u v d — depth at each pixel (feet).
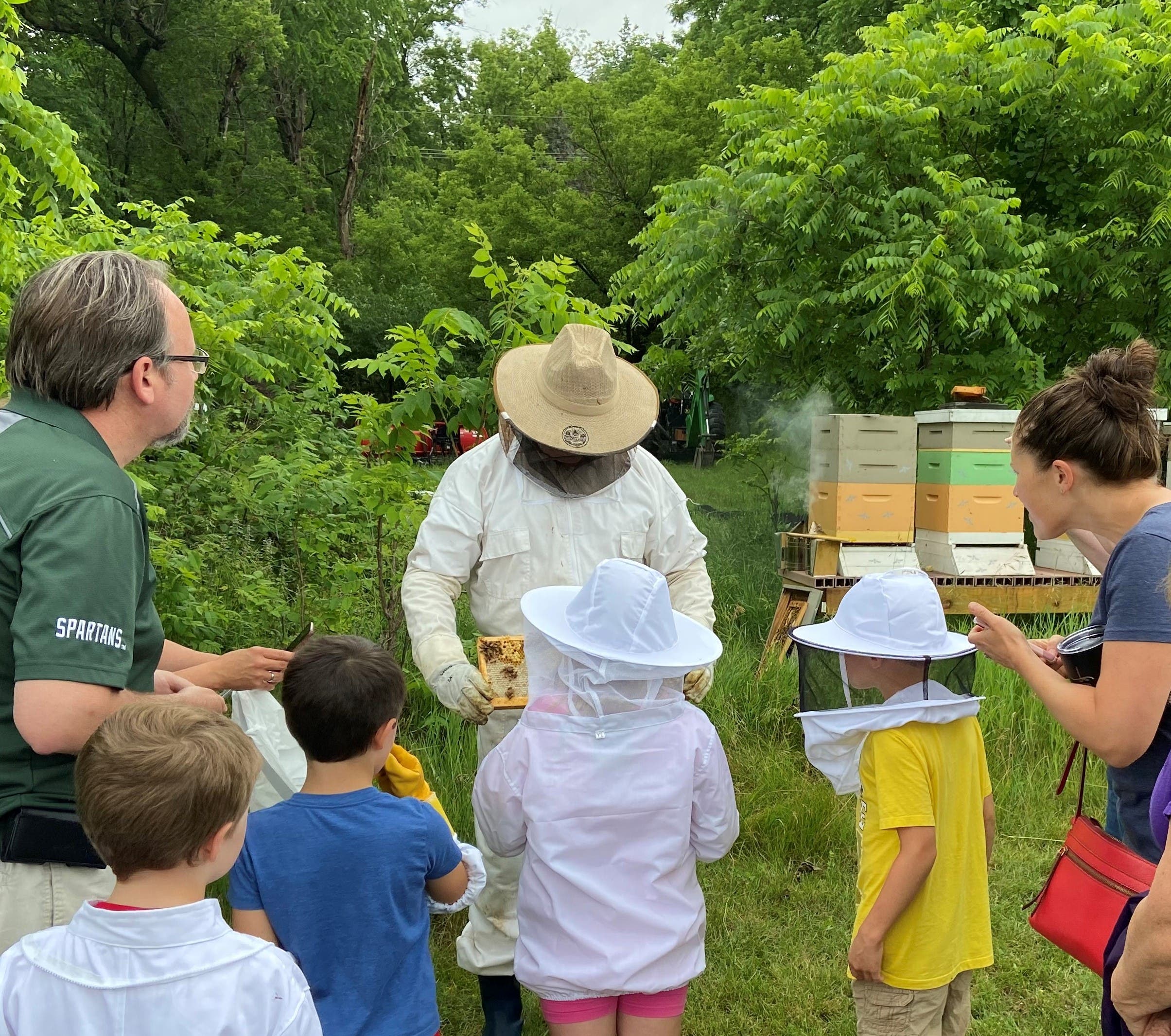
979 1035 10.38
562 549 9.98
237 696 8.53
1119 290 23.65
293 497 15.66
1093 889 7.09
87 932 4.77
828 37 50.16
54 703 5.49
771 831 14.24
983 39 24.77
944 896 7.82
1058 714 6.87
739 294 26.91
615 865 7.36
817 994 11.07
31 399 6.15
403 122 104.53
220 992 4.79
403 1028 6.75
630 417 9.78
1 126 14.02
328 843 6.66
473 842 13.26
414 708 16.53
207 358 6.81
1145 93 23.98
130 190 83.35
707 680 9.04
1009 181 26.21
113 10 80.84
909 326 23.06
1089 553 8.39
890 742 7.73
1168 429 19.38
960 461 19.25
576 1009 7.30
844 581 18.95
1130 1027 5.00
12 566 5.68
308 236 83.05
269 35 82.79
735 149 27.76
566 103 66.85
